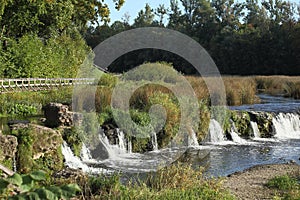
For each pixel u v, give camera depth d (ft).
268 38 229.86
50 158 40.06
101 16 123.03
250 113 72.59
